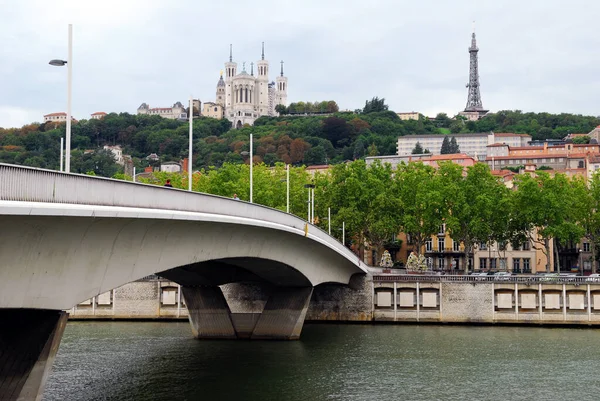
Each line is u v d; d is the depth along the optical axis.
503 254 171.50
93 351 81.94
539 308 112.62
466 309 114.31
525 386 67.44
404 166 158.75
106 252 39.94
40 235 33.06
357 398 61.41
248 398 60.09
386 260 143.25
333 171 159.62
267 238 68.69
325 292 118.00
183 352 81.62
